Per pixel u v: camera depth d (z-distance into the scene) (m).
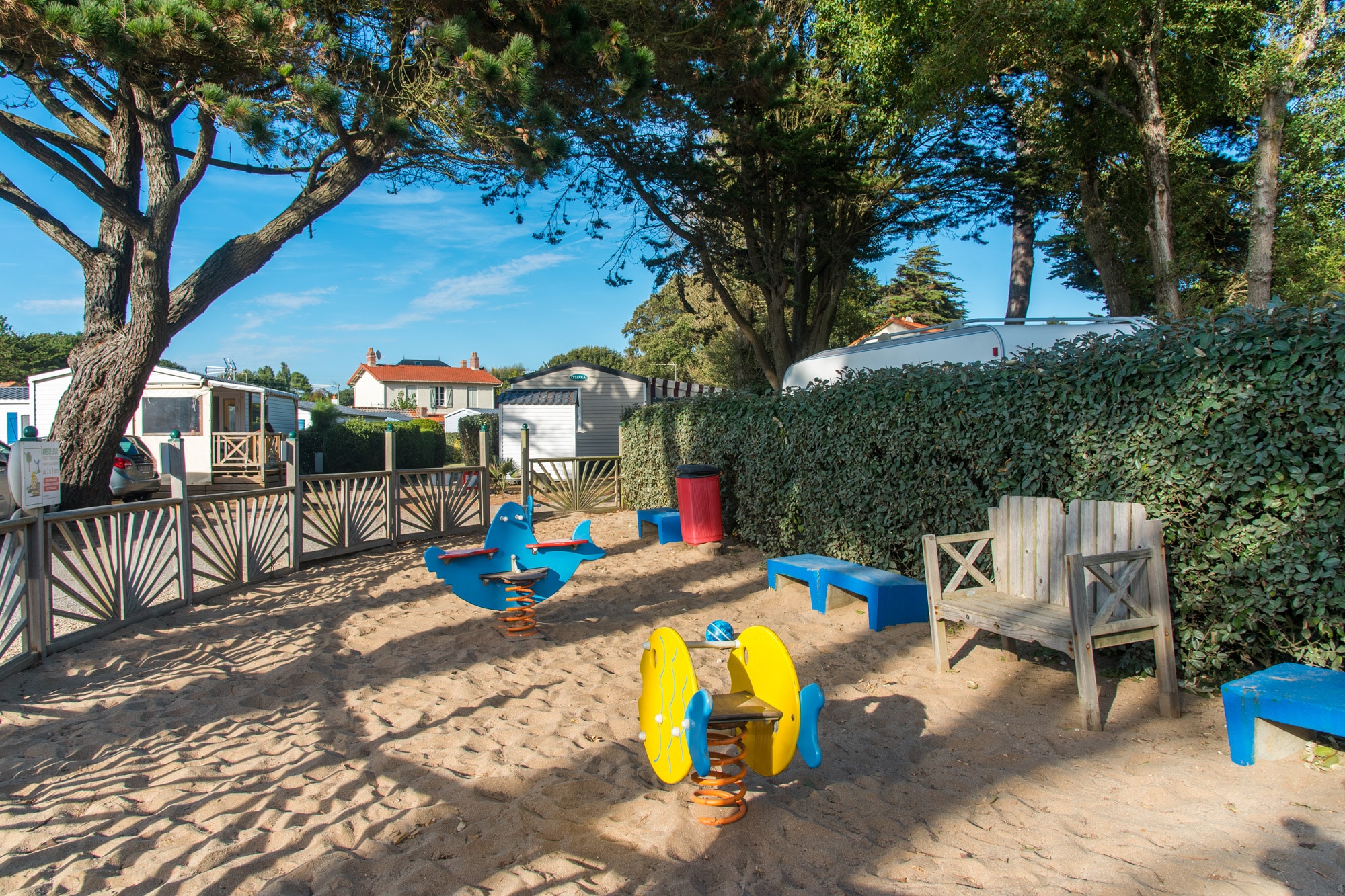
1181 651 4.39
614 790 3.43
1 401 23.20
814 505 7.87
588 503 14.47
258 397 24.33
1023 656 5.16
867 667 5.10
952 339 8.44
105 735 4.15
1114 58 12.20
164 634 6.24
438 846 2.96
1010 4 11.18
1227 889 2.58
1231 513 4.11
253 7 7.30
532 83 8.40
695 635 6.05
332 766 3.72
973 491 5.82
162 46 7.31
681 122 13.02
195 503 7.50
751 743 3.31
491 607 6.37
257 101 8.24
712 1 11.53
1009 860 2.82
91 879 2.73
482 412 50.16
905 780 3.51
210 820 3.18
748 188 15.52
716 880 2.73
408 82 9.37
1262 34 12.48
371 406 66.25
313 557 9.53
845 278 17.81
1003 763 3.65
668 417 12.14
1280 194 13.25
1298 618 3.90
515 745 3.96
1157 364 4.40
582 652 5.64
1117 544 4.38
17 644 5.48
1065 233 22.39
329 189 10.41
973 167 16.34
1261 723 3.42
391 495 11.15
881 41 13.63
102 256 10.74
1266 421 3.87
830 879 2.72
